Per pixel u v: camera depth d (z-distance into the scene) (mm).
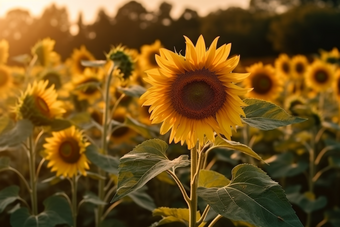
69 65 12336
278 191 2393
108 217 6840
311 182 6355
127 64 4930
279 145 6797
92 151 4391
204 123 2664
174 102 2678
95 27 61750
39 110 4090
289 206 2336
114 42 61156
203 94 2650
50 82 7371
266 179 2494
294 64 11062
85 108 7617
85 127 5246
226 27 60625
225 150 6312
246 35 56969
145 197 4879
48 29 46500
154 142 2725
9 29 32625
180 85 2646
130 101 7219
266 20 57062
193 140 2705
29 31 34719
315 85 9055
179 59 2611
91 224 6895
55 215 3924
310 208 5652
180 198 7121
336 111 9680
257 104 2781
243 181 2527
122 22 62594
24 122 3963
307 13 46938
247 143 6785
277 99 9820
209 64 2625
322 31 46344
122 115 7270
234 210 2293
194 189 2762
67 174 4621
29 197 7121
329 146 6367
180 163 2461
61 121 4211
